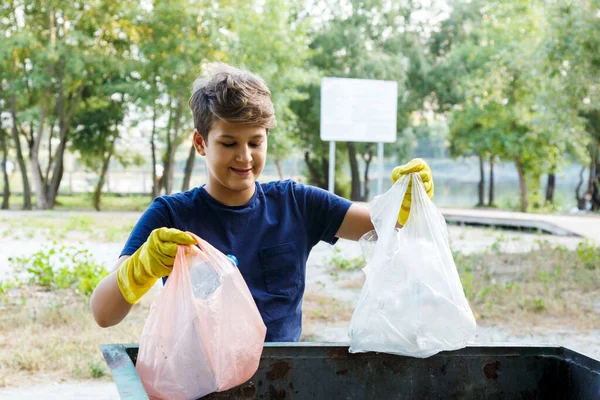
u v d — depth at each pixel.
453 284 2.19
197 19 25.73
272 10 26.22
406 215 2.26
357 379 2.23
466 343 2.18
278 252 2.40
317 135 33.59
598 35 15.85
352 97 16.66
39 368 5.35
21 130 30.45
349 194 39.41
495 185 42.44
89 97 30.80
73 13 25.47
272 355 2.18
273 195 2.48
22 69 26.97
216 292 1.91
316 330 6.84
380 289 2.18
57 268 10.19
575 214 29.25
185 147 42.59
